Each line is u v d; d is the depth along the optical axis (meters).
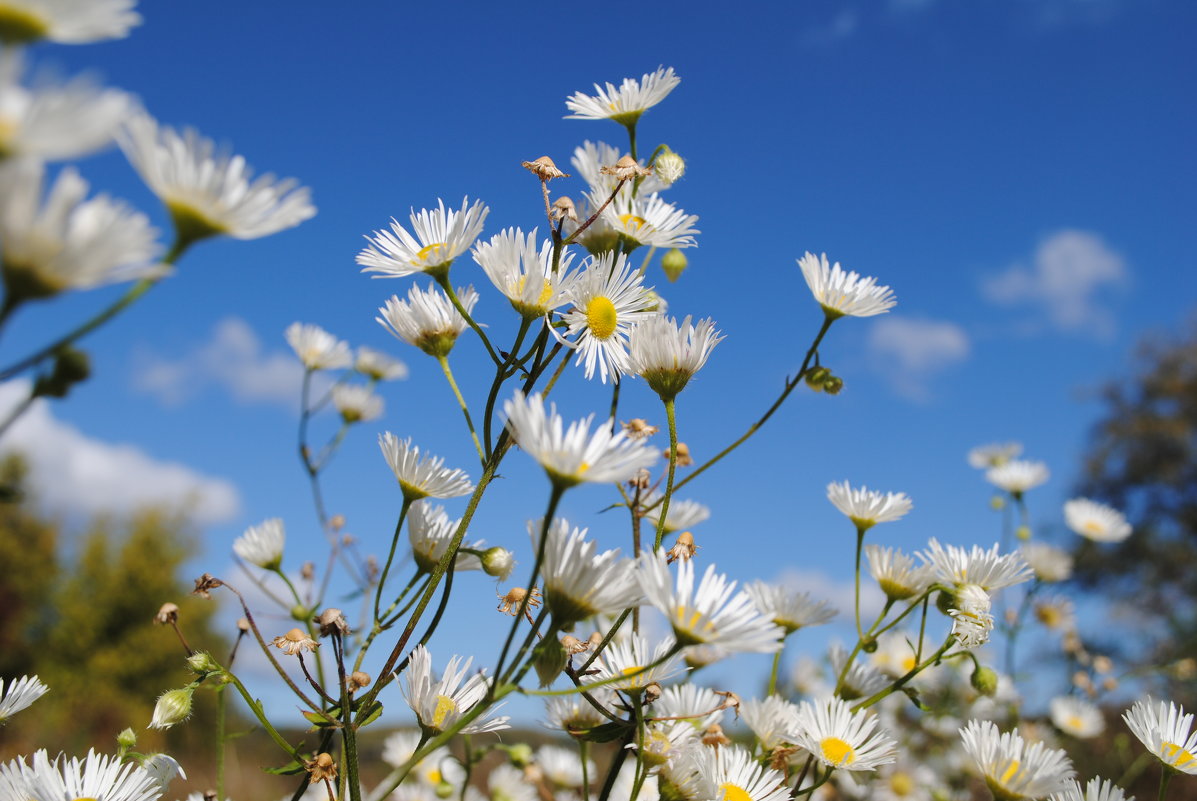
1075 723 0.38
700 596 0.17
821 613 0.23
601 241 0.23
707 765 0.20
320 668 0.23
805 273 0.22
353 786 0.19
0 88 0.11
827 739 0.22
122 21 0.12
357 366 0.33
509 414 0.16
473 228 0.20
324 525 0.25
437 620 0.20
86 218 0.12
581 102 0.24
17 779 0.18
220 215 0.14
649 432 0.22
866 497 0.24
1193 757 0.22
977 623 0.22
